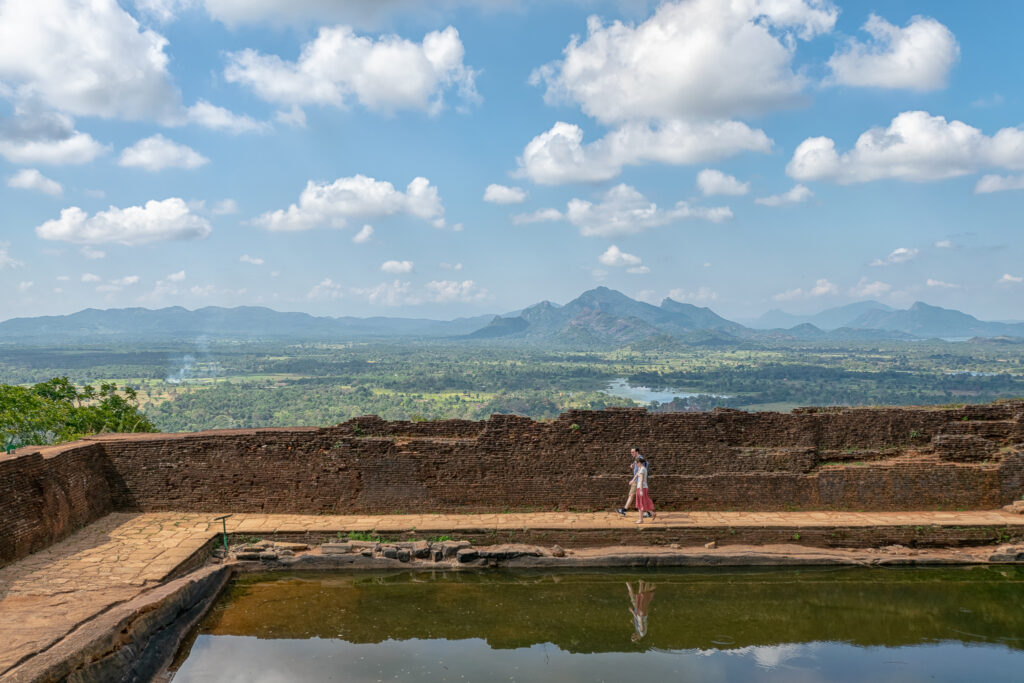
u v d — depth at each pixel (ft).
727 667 35.42
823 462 57.62
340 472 55.21
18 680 25.63
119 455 54.13
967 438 57.31
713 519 53.11
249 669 34.19
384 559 47.91
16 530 41.65
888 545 51.57
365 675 33.76
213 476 54.65
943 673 35.09
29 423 83.41
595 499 55.93
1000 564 50.39
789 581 47.70
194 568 44.34
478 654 36.47
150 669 32.89
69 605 34.37
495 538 50.60
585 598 44.60
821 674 34.78
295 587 45.47
